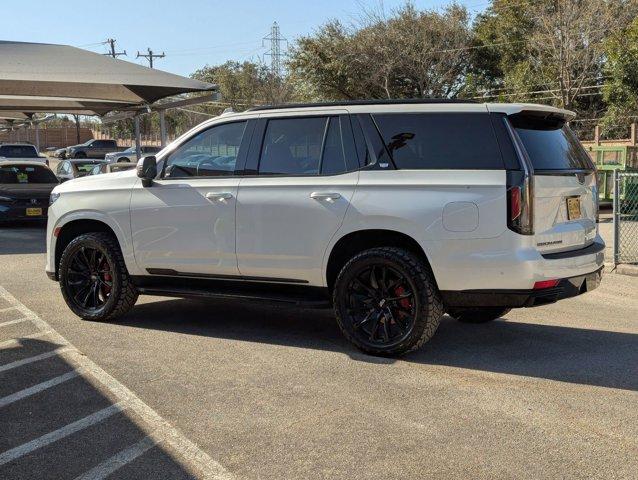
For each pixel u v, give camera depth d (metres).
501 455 3.88
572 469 3.71
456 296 5.36
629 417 4.42
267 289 6.23
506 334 6.50
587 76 29.53
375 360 5.62
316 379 5.15
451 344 6.13
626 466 3.74
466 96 34.75
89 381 5.11
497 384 5.05
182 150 6.56
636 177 11.28
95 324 6.86
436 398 4.76
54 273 7.30
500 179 5.18
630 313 7.42
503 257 5.14
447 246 5.28
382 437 4.12
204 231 6.28
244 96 60.72
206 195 6.25
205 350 5.93
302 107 6.05
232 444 4.03
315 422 4.34
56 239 7.20
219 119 6.43
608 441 4.06
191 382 5.09
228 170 6.26
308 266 5.85
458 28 33.94
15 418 4.42
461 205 5.24
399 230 5.43
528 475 3.64
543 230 5.25
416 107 5.60
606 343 6.18
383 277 5.56
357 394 4.84
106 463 3.80
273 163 6.07
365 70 34.09
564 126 5.93
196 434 4.17
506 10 34.41
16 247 12.84
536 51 32.91
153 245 6.55
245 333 6.52
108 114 21.72
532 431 4.20
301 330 6.64
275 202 5.93
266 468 3.73
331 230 5.70
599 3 27.09
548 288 5.21
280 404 4.64
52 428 4.27
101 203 6.81
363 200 5.57
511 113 5.32
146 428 4.26
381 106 5.73
